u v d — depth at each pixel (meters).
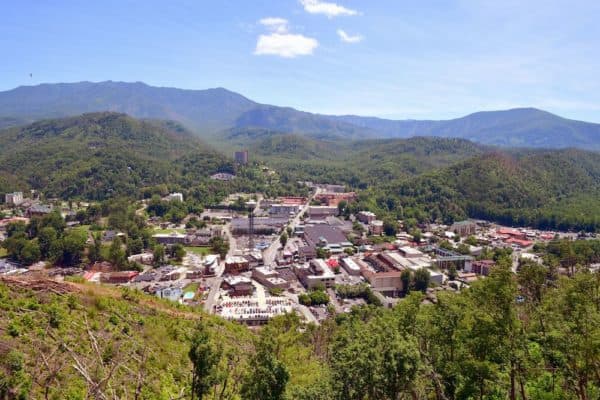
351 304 128.00
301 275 151.38
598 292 36.22
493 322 37.09
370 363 37.22
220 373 29.81
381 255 170.62
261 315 112.88
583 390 35.62
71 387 28.09
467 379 40.44
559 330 36.75
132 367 32.72
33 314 40.00
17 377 27.00
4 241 171.75
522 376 38.59
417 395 41.22
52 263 158.88
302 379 46.62
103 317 47.28
